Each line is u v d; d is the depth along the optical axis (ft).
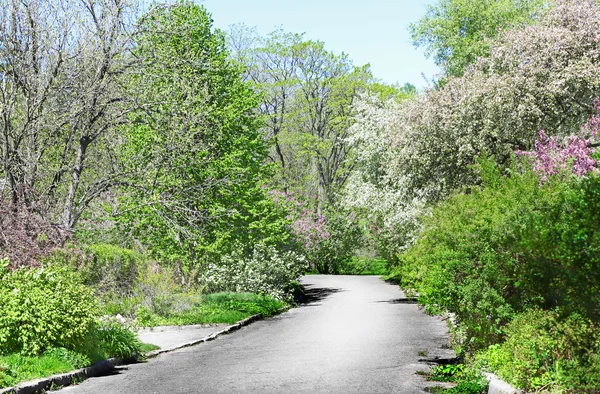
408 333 57.47
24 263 51.78
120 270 76.18
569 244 23.41
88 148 79.05
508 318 37.42
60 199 73.05
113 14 71.15
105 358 42.83
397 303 93.20
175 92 77.56
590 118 75.66
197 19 100.27
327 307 91.61
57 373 36.29
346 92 199.31
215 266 94.12
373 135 131.95
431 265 44.55
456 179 85.76
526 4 155.63
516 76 77.87
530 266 30.83
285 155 226.58
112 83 72.38
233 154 96.43
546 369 29.22
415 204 102.47
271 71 205.36
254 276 95.81
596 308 23.97
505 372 31.48
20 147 65.51
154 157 78.48
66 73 68.39
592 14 79.66
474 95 80.02
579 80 75.15
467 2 157.07
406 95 165.27
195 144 80.84
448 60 162.91
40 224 58.85
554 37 77.82
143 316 66.64
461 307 38.81
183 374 38.47
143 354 47.67
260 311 81.20
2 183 61.57
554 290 28.32
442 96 85.56
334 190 213.25
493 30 153.79
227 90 103.24
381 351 45.91
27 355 38.29
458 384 32.14
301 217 182.50
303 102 203.00
